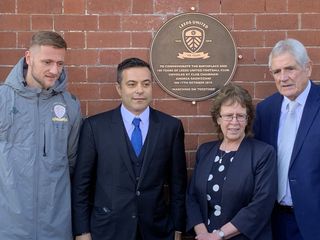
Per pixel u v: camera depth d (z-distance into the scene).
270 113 3.78
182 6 4.18
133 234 3.55
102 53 4.18
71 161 3.71
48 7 4.16
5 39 4.16
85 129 3.67
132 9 4.17
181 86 4.19
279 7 4.18
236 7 4.18
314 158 3.49
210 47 4.18
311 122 3.53
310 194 3.48
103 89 4.18
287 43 3.50
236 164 3.54
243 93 3.60
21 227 3.40
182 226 3.73
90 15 4.17
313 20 4.18
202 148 3.78
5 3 4.14
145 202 3.59
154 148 3.63
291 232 3.62
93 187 3.73
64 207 3.54
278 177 3.64
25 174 3.41
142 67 3.61
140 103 3.61
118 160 3.60
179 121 3.76
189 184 3.82
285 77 3.48
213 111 3.69
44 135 3.48
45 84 3.46
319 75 4.18
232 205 3.50
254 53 4.19
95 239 3.60
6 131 3.43
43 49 3.40
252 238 3.45
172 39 4.18
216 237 3.44
